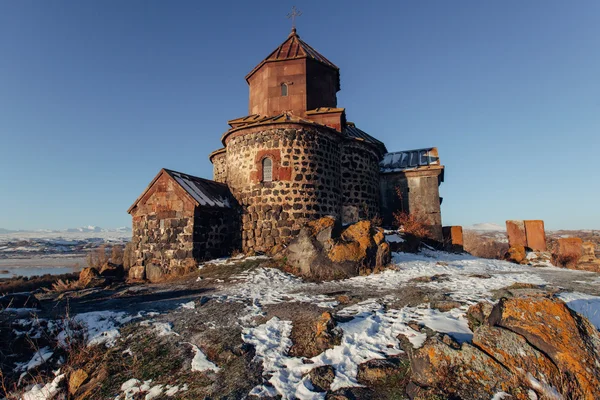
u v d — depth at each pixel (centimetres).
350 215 1744
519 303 496
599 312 589
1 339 692
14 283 2530
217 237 1573
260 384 489
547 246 2039
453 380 420
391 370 484
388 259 1230
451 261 1445
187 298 969
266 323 701
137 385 545
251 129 1602
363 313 708
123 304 957
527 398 386
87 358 654
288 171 1529
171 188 1515
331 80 1980
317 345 573
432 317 655
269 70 1886
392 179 2069
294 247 1245
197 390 497
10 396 599
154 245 1523
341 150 1777
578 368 399
